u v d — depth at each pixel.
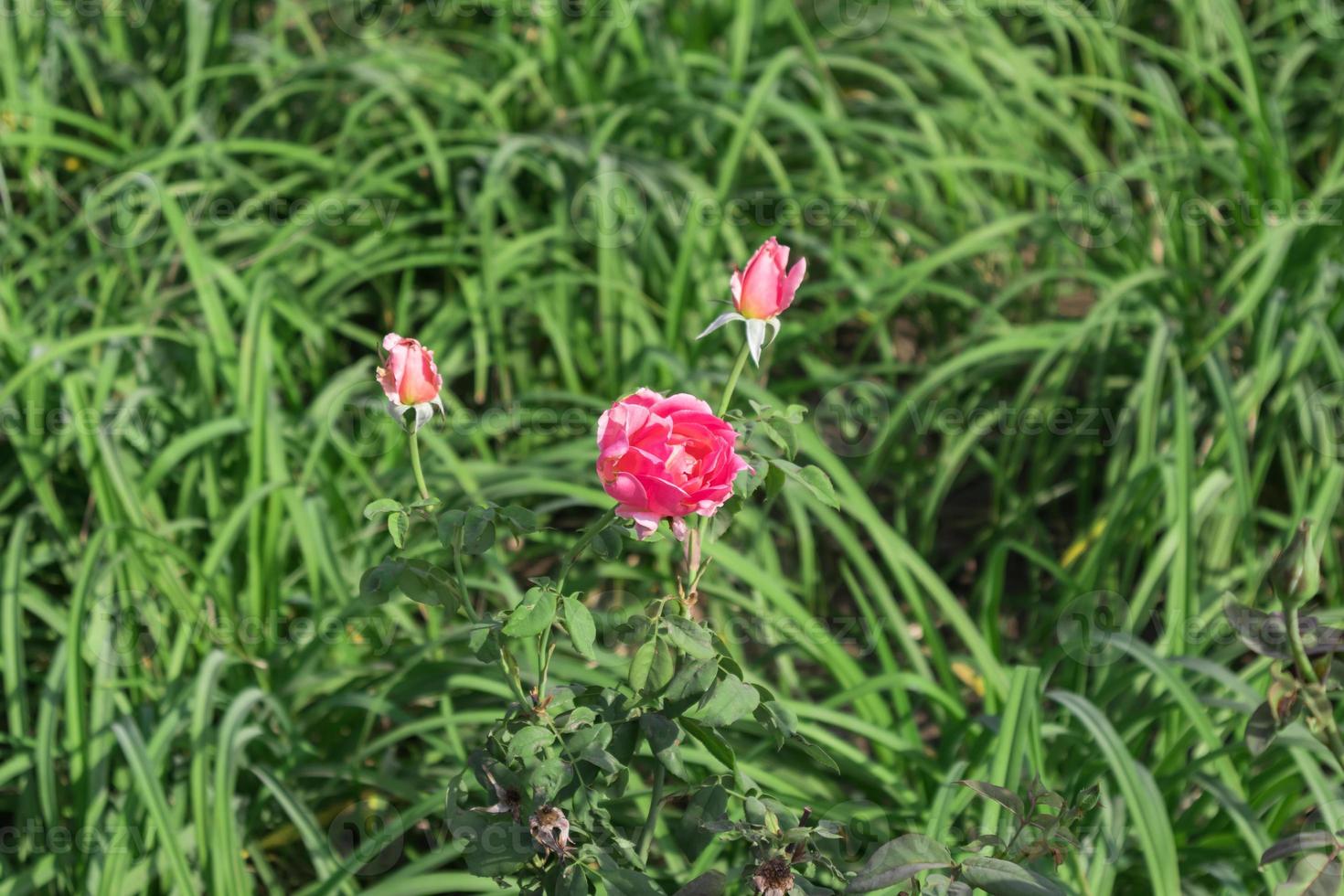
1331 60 3.36
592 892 1.69
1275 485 2.60
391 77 2.93
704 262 2.61
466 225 2.63
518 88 3.13
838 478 2.12
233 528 2.07
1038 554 2.19
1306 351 2.35
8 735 2.03
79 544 2.19
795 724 1.62
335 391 2.45
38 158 2.90
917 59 3.11
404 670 2.03
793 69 3.06
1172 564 2.10
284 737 2.07
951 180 2.80
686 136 3.06
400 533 1.58
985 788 1.61
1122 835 1.89
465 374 2.76
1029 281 2.55
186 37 3.28
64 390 2.18
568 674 2.02
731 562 2.03
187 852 1.99
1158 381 2.26
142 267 2.68
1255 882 1.90
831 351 2.73
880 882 1.57
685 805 1.99
